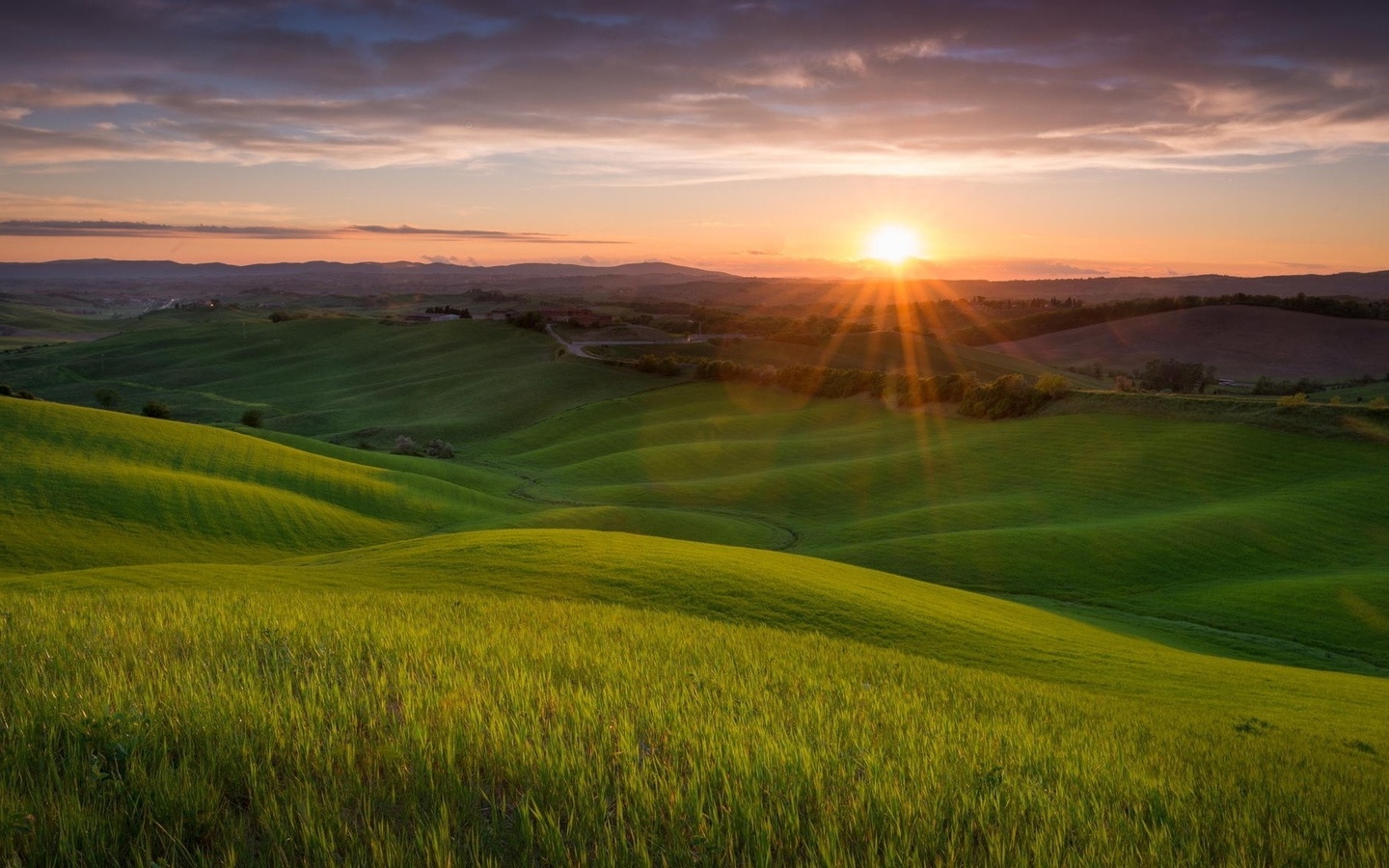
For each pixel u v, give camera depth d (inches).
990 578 2129.7
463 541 1466.5
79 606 568.7
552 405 5930.1
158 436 3065.9
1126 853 255.4
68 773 218.7
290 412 6254.9
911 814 248.2
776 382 5625.0
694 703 371.9
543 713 323.0
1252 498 2659.9
